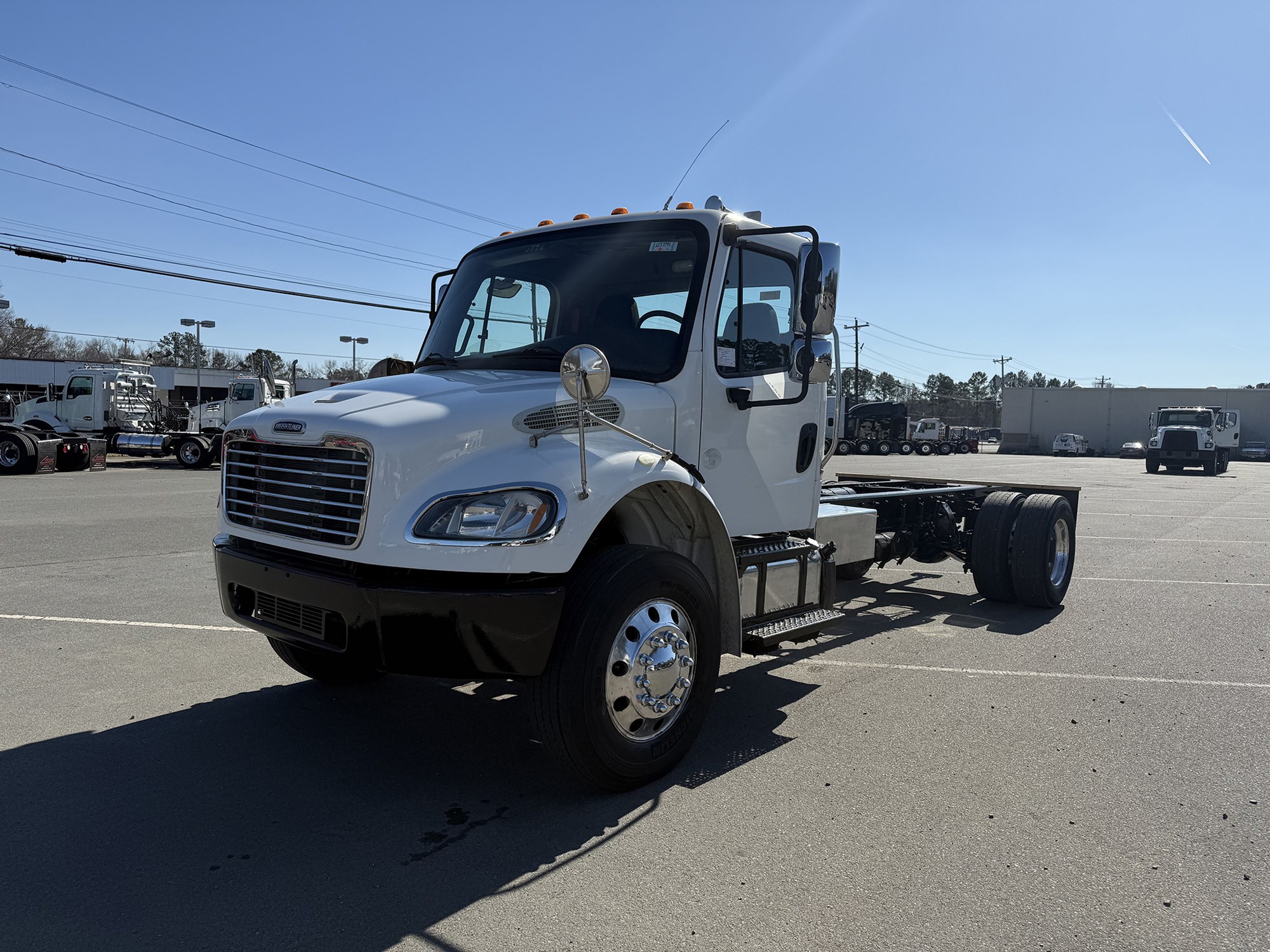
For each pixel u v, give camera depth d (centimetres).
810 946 259
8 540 1045
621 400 385
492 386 382
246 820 338
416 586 325
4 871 297
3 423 2709
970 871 305
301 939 259
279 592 362
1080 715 476
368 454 332
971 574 955
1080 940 264
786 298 484
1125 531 1423
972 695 512
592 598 344
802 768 397
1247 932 270
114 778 374
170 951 253
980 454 6694
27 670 528
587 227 466
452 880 294
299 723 445
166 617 662
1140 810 357
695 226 434
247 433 394
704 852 316
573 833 330
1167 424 3869
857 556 661
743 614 430
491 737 429
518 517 327
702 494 392
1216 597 827
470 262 509
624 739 357
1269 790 380
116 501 1555
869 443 6084
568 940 260
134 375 2794
